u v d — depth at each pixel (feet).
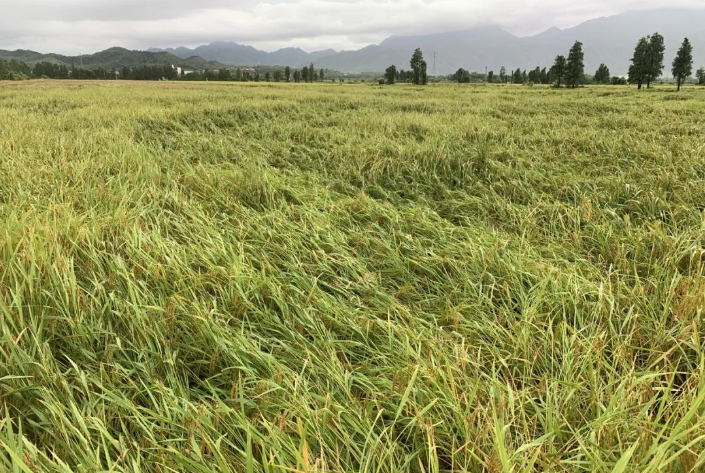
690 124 29.14
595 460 4.44
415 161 18.88
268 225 12.03
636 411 5.34
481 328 7.32
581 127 30.89
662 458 4.40
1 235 8.03
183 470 4.48
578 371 6.31
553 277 8.73
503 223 13.24
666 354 6.06
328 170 19.43
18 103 44.80
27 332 6.24
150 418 5.26
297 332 7.22
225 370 6.17
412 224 12.49
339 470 4.50
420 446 5.14
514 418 5.14
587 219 12.38
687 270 9.32
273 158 21.15
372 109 43.21
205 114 36.22
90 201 12.01
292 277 9.07
